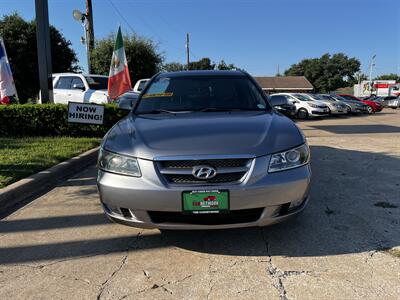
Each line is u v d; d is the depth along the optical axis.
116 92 10.64
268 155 2.87
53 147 7.32
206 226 2.83
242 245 3.20
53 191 4.92
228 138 2.97
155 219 2.89
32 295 2.53
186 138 3.00
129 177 2.88
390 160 6.77
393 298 2.41
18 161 5.90
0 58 9.53
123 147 3.04
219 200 2.75
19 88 22.75
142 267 2.88
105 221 3.83
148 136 3.11
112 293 2.54
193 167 2.78
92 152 7.10
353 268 2.79
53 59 23.98
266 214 2.86
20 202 4.48
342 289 2.52
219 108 3.99
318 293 2.48
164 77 4.64
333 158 7.02
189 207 2.76
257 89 4.38
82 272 2.83
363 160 6.79
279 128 3.22
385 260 2.90
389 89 51.56
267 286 2.57
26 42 22.16
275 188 2.81
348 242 3.22
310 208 4.06
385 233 3.40
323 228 3.52
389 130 12.84
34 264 2.96
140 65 22.78
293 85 69.75
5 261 3.02
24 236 3.49
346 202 4.27
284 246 3.16
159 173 2.82
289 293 2.49
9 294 2.54
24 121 9.06
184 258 3.01
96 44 22.77
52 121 9.15
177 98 4.18
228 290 2.54
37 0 9.24
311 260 2.92
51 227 3.70
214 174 2.76
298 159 2.98
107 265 2.93
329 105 21.33
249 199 2.78
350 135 11.23
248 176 2.79
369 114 24.06
